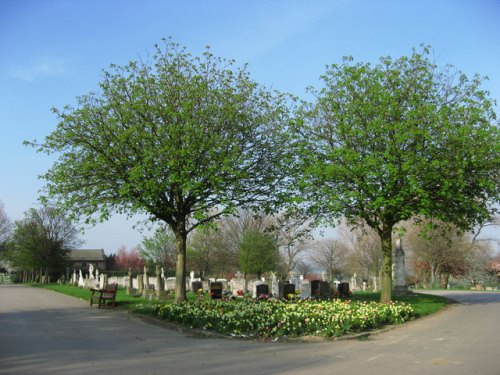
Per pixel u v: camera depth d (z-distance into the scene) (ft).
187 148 61.26
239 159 65.41
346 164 63.26
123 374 27.32
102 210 65.05
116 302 74.23
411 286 176.24
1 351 34.58
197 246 173.58
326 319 44.47
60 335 42.93
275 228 76.74
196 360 31.65
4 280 265.34
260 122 68.44
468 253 169.17
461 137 59.47
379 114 62.59
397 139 59.31
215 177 61.46
